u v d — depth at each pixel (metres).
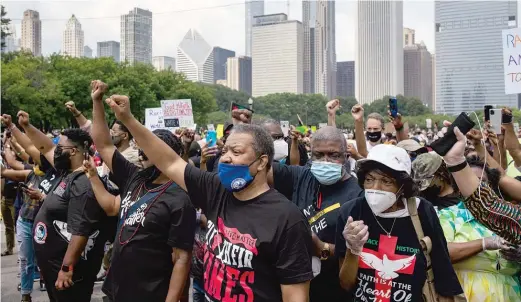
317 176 3.55
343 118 91.69
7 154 7.96
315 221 3.55
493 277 3.41
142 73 65.06
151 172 3.60
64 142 4.54
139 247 3.48
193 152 7.23
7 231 8.77
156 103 59.12
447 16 151.62
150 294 3.48
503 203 2.80
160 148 3.08
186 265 3.47
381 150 2.85
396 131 5.74
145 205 3.52
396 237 2.88
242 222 2.59
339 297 3.36
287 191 3.84
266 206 2.59
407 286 2.83
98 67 54.47
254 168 2.62
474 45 146.12
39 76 45.16
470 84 145.12
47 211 4.45
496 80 142.50
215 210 2.77
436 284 2.89
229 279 2.54
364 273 2.91
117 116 3.06
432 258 2.89
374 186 2.86
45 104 44.16
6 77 40.06
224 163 2.62
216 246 2.65
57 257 4.44
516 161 5.09
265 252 2.51
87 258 4.32
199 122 76.25
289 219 2.54
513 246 3.21
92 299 6.42
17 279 7.30
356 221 2.74
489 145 5.36
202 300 4.80
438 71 151.50
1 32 57.28
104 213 4.27
